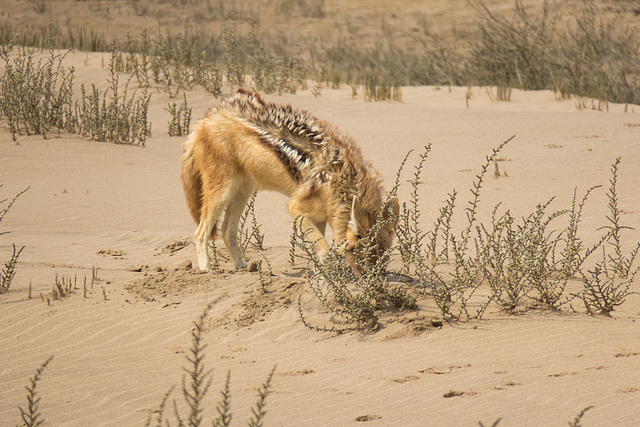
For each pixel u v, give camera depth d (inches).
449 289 524.7
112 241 795.4
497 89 1765.5
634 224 795.4
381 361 446.3
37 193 952.3
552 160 1100.5
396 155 1171.3
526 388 388.8
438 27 2709.2
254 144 637.3
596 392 377.7
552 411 356.5
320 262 567.2
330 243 744.3
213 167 661.9
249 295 573.6
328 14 2960.1
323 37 2650.1
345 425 354.6
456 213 866.1
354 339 489.7
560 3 2790.4
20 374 442.6
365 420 359.6
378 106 1551.4
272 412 374.3
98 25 2640.3
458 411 363.6
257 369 445.1
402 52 2359.7
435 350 458.6
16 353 479.5
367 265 535.8
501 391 386.3
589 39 2034.9
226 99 683.4
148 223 866.1
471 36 2536.9
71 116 1277.1
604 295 550.9
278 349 480.7
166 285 605.0
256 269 664.4
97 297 577.9
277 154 625.0
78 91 1491.1
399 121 1422.2
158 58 1712.6
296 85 1743.4
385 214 584.1
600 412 351.6
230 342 497.0
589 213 846.5
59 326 521.0
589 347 452.1
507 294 563.5
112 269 678.5
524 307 539.2
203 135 670.5
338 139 618.8
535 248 553.6
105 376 438.0
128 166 1105.4
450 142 1250.6
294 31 2711.6
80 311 548.1
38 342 497.4
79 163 1103.0
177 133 1307.8
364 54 2409.0
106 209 906.7
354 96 1684.3
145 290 595.5
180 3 2977.4
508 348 456.4
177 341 500.4
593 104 1578.5
